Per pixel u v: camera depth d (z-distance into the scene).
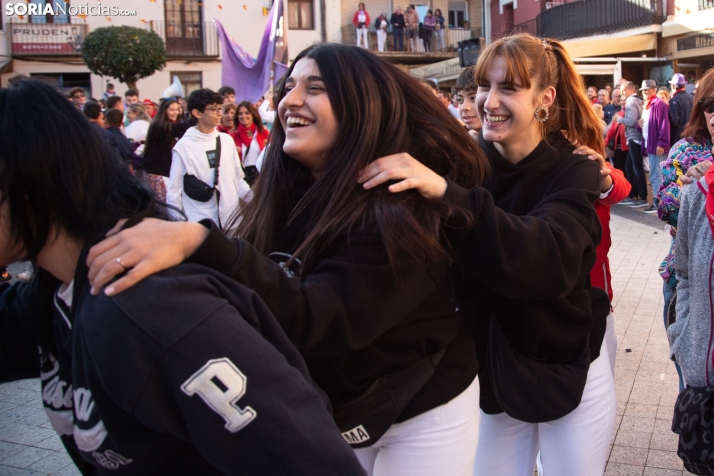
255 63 12.03
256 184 1.75
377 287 1.32
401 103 1.53
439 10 24.30
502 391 1.91
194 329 0.93
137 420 0.97
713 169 2.07
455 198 1.43
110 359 0.91
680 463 2.89
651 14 16.17
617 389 3.67
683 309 2.23
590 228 1.76
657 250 6.89
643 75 17.19
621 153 10.18
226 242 1.11
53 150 1.00
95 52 16.81
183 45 21.23
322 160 1.55
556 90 2.04
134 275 0.95
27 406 3.65
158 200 1.19
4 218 1.01
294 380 1.00
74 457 1.20
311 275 1.33
